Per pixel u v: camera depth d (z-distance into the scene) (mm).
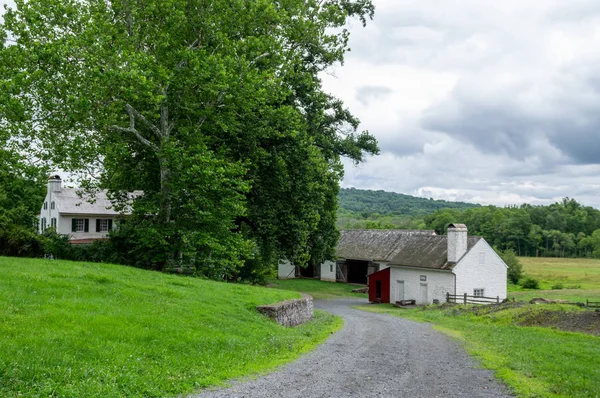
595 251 129250
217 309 17625
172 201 28125
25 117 23406
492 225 140500
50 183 53531
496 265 44938
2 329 10484
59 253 29641
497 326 24891
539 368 13664
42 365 9039
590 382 12164
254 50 27750
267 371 11711
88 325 11953
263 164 31125
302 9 32562
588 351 16969
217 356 12117
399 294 47125
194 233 26797
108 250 29422
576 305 29375
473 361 14922
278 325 18984
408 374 12578
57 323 11617
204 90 26125
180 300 17578
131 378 9352
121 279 18938
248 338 14852
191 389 9555
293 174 32531
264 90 26562
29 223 50438
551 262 109500
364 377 11883
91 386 8609
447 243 44594
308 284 61688
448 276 42500
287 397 9594
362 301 49719
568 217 155125
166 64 25906
